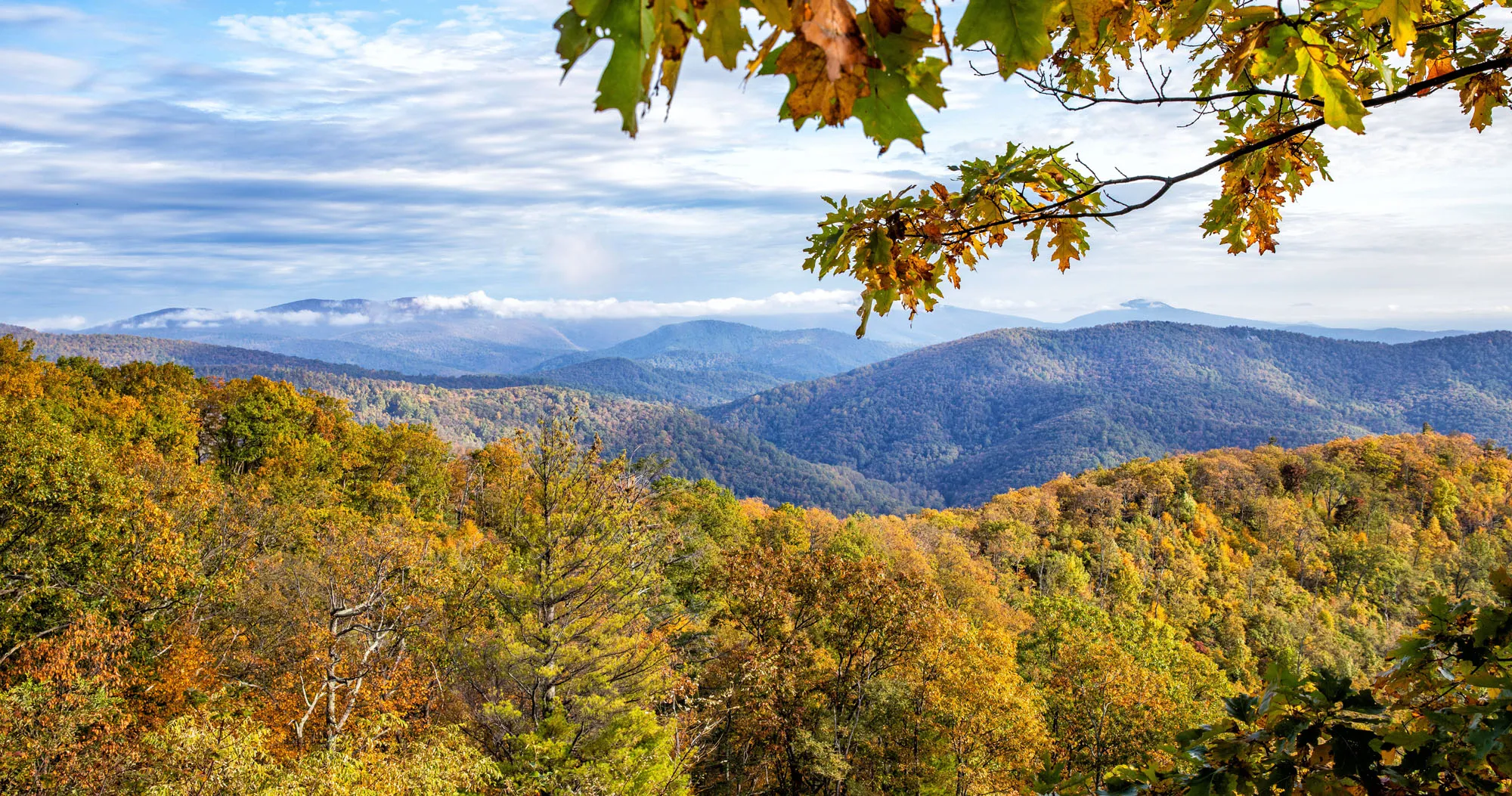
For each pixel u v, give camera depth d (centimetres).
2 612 1478
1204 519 8706
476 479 5553
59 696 1257
